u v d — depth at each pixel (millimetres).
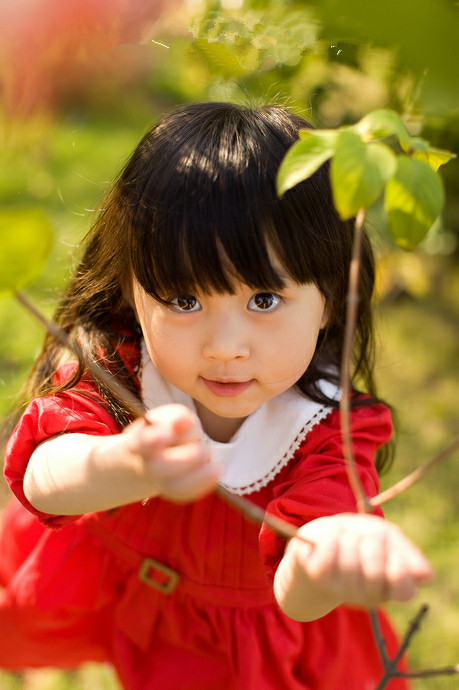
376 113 548
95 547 1198
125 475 691
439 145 1125
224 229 808
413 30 488
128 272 952
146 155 905
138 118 3363
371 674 1270
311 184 869
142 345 1058
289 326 852
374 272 1120
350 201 493
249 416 1022
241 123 883
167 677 1161
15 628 1246
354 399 1075
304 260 846
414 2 477
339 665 1194
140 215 858
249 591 1119
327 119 1321
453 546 1778
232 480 1021
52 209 2889
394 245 2078
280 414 1017
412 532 1813
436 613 1620
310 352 896
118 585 1210
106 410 968
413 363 2426
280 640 1146
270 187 830
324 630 1189
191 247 812
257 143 856
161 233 825
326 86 1226
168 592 1136
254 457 1020
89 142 3373
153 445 589
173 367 866
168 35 846
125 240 926
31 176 3051
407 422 2176
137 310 920
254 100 1133
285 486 964
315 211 868
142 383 1035
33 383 1146
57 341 1113
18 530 1275
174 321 845
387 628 1279
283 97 1146
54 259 2355
